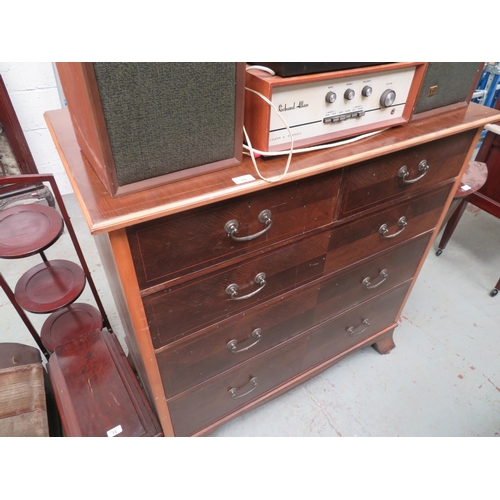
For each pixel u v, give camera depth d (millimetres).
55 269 1191
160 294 663
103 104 458
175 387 862
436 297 1699
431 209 1038
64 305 1075
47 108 1960
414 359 1429
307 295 944
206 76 511
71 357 1050
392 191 872
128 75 455
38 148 2039
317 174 698
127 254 572
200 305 738
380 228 942
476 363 1420
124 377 1011
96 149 521
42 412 942
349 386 1330
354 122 726
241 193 579
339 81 648
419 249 1146
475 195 1765
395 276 1165
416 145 809
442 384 1344
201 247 646
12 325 1479
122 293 687
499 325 1574
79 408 939
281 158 670
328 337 1156
